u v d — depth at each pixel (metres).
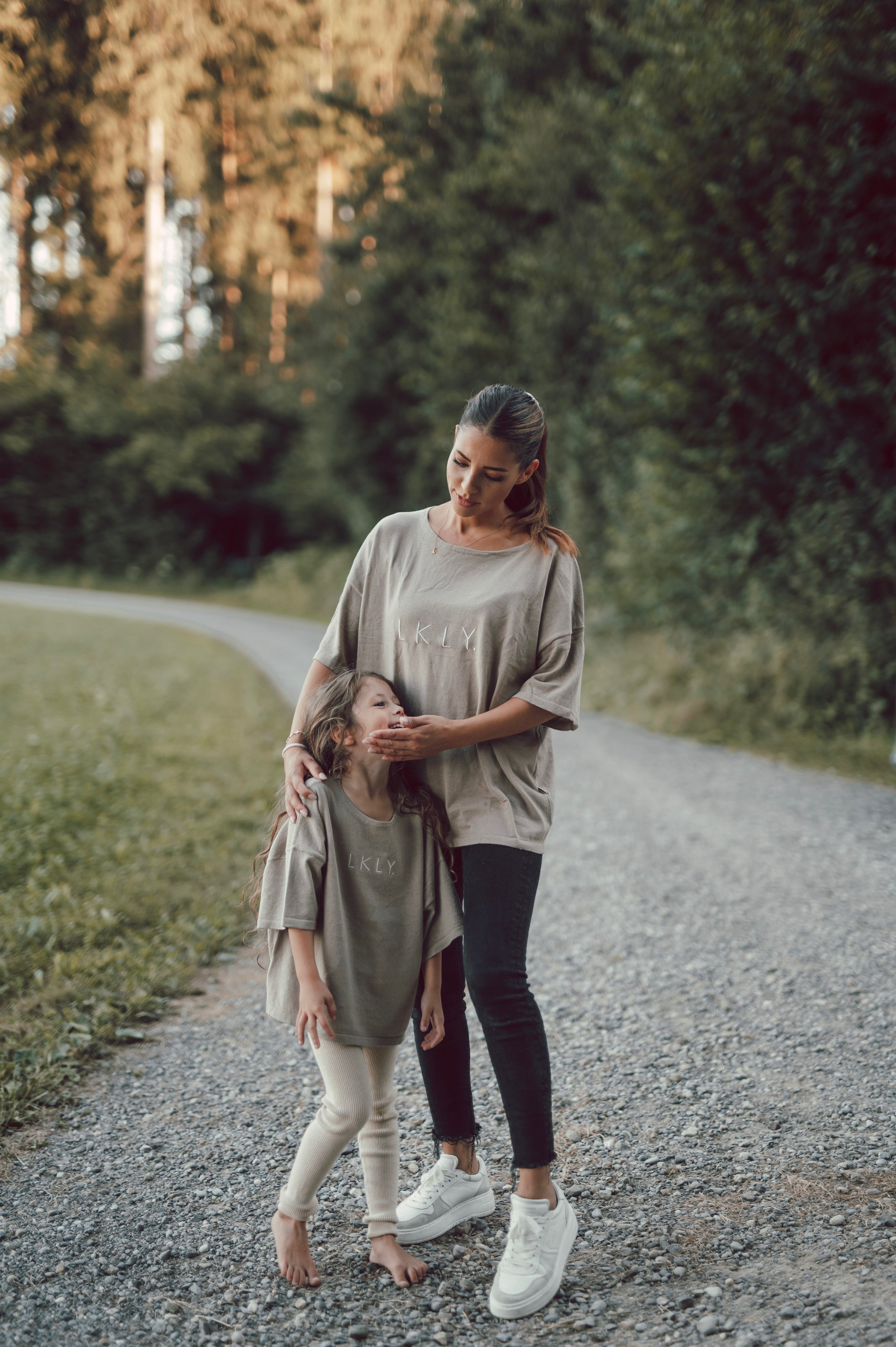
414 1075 3.10
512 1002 2.08
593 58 14.79
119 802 6.09
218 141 30.22
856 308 8.70
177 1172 2.55
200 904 4.55
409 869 2.16
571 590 2.23
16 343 34.03
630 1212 2.33
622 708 10.48
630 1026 3.42
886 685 9.00
